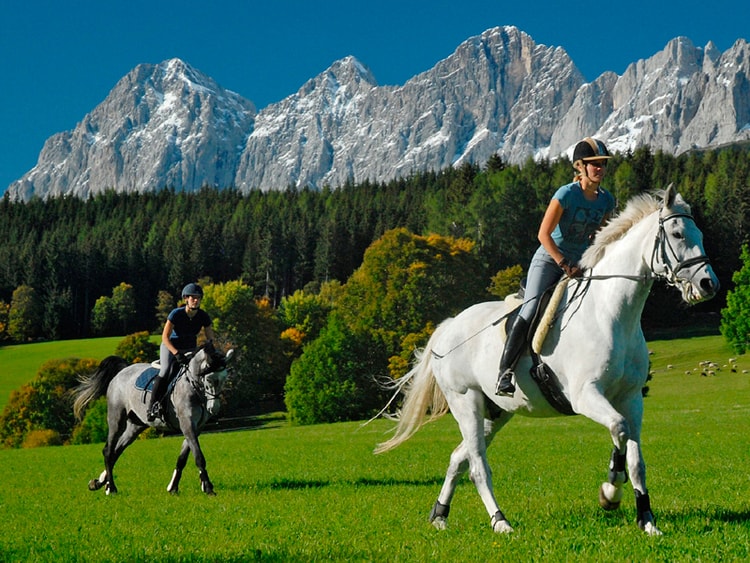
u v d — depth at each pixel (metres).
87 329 130.12
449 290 69.56
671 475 13.33
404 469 16.73
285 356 84.75
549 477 13.75
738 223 100.94
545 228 7.63
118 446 14.15
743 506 8.47
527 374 7.64
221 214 167.75
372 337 64.00
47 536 8.94
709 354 75.38
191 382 13.02
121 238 147.88
